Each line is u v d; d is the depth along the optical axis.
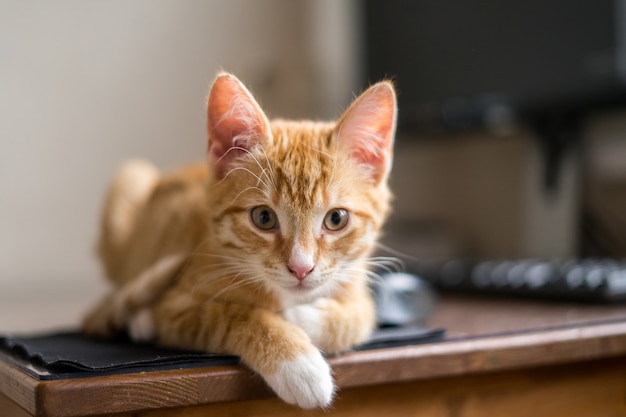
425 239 0.84
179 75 0.99
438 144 0.90
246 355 0.43
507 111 0.75
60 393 0.38
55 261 0.93
